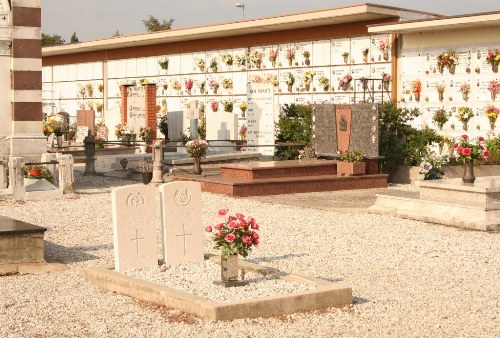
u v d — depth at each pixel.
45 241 15.02
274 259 13.28
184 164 26.19
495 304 10.26
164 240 11.64
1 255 12.12
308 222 17.47
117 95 43.28
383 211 18.70
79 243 14.87
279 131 29.98
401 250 14.18
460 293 10.88
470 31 26.66
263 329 8.93
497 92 26.06
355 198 22.00
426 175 24.88
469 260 13.29
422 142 25.95
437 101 27.66
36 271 12.18
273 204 20.66
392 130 26.23
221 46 36.19
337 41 30.81
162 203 11.59
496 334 8.88
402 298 10.55
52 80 48.97
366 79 28.45
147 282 10.44
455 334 8.87
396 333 8.87
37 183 21.77
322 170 24.80
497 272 12.34
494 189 17.36
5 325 9.17
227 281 10.38
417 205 18.05
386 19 29.12
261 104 29.47
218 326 9.01
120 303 10.16
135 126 36.22
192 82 37.84
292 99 32.78
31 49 22.75
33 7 22.73
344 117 26.14
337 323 9.23
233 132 33.38
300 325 9.12
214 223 17.30
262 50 34.09
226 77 36.03
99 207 19.67
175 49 38.84
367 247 14.48
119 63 42.97
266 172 23.53
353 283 11.49
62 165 21.95
